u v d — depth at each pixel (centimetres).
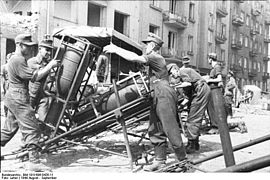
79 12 1752
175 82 649
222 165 522
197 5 2566
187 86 655
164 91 488
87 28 575
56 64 505
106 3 2003
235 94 780
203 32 2503
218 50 2266
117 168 507
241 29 1531
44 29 1077
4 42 832
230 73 788
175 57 2339
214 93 259
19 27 796
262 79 911
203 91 636
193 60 2500
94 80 633
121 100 569
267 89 836
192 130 633
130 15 2227
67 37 600
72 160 546
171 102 487
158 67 500
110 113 527
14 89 500
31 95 556
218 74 655
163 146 506
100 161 548
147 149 636
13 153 522
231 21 1847
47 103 570
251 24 1213
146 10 2383
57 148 576
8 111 521
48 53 573
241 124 664
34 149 504
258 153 566
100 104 586
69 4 1725
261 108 760
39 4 1025
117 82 580
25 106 503
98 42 632
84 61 555
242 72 1009
